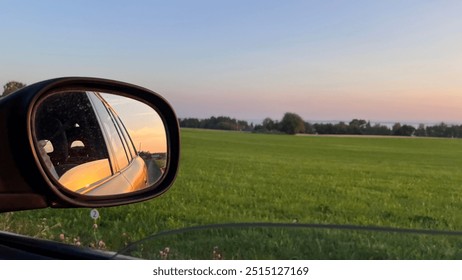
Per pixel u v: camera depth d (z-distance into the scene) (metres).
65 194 1.42
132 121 2.13
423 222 12.77
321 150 61.06
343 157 49.00
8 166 1.23
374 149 67.88
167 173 2.08
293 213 13.52
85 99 1.74
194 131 109.25
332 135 116.31
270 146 65.88
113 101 2.02
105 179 1.89
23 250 1.61
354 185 22.88
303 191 19.17
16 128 1.21
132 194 1.93
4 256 1.55
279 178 24.70
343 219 12.78
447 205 16.38
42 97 1.31
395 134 122.31
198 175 24.25
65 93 1.50
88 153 1.76
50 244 1.64
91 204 1.66
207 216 11.49
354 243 3.11
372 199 17.61
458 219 13.23
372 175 29.36
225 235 3.38
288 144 73.56
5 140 1.22
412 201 17.55
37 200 1.29
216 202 14.61
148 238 1.62
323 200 16.58
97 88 1.85
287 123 119.94
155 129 2.07
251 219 11.54
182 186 18.50
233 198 15.82
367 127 122.88
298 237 2.95
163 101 2.10
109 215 9.86
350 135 118.81
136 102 2.07
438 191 21.61
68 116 1.54
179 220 10.35
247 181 22.41
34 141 1.23
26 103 1.22
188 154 44.09
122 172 2.12
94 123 1.84
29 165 1.23
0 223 5.89
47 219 8.10
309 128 122.06
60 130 1.45
